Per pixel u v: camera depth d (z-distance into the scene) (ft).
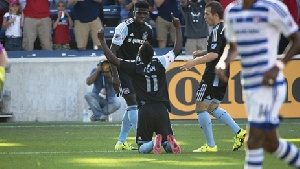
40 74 180.75
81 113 180.65
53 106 181.16
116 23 204.44
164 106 100.37
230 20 63.36
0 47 80.38
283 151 62.80
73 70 180.34
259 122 62.08
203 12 185.16
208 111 105.70
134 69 98.22
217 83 101.81
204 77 102.47
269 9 61.77
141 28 108.37
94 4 189.26
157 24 190.60
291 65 173.27
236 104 173.27
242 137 103.76
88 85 176.76
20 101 181.27
